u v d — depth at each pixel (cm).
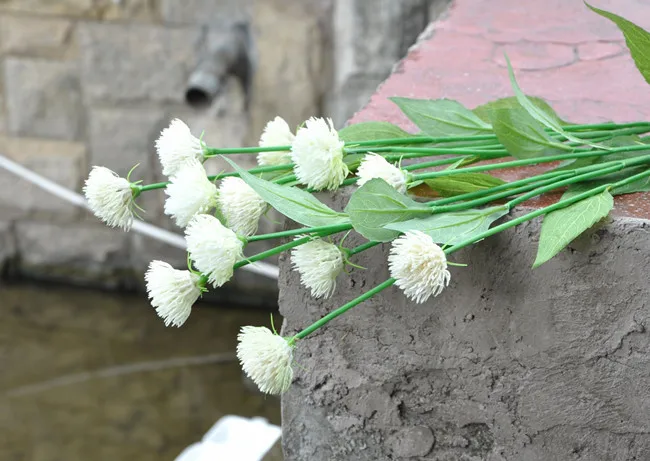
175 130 140
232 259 132
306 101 423
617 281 140
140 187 140
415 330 148
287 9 411
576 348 144
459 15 207
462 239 134
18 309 457
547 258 133
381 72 413
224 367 411
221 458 197
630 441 146
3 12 436
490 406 149
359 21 406
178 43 428
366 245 137
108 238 467
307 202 135
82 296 470
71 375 404
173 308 133
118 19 429
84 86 444
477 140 147
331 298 149
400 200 135
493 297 145
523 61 189
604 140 148
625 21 140
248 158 434
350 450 156
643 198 142
